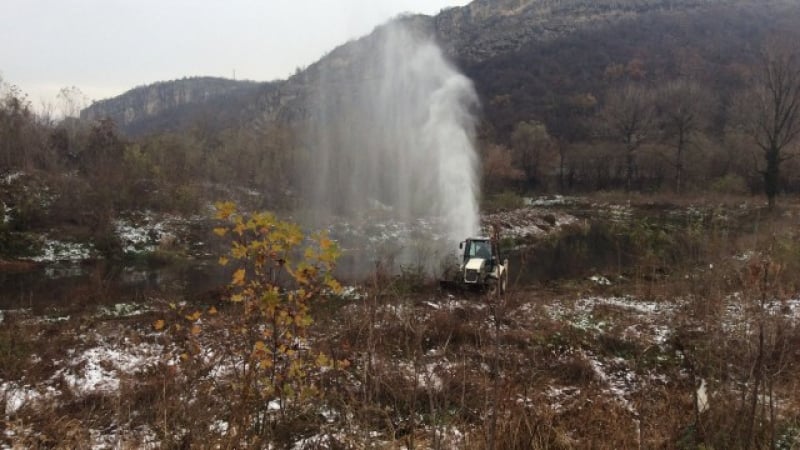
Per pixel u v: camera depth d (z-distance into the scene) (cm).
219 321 834
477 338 973
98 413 720
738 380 624
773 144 3781
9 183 3244
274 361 503
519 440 528
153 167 3928
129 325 1251
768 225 2525
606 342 1097
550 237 3447
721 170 5391
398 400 670
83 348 1081
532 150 6247
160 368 799
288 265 491
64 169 3850
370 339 658
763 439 512
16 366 961
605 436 602
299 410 614
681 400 748
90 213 3184
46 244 2841
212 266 2714
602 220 4228
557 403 769
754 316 686
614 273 1966
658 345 1051
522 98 8875
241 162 4638
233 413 504
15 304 1681
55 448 596
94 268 2584
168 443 496
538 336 1093
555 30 13438
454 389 697
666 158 5722
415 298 1462
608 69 9638
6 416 708
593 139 6969
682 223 3525
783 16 11744
